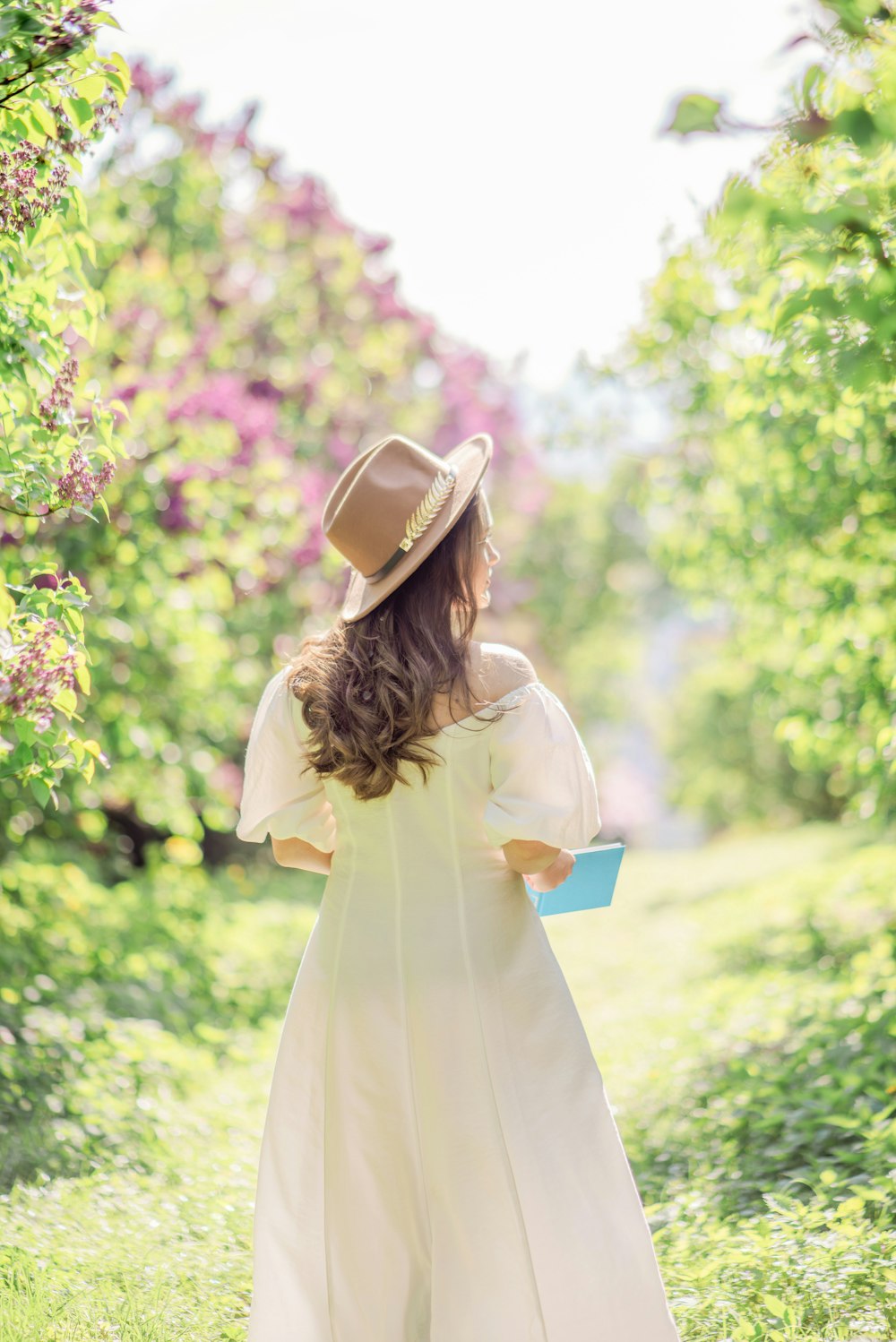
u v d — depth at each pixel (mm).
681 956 8438
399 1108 2480
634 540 20719
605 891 2809
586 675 22234
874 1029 4926
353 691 2416
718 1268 3168
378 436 13977
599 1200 2449
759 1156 4176
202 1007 7121
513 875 2549
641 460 8570
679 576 7926
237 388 9688
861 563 6016
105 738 7172
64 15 2697
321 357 13281
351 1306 2510
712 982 7223
